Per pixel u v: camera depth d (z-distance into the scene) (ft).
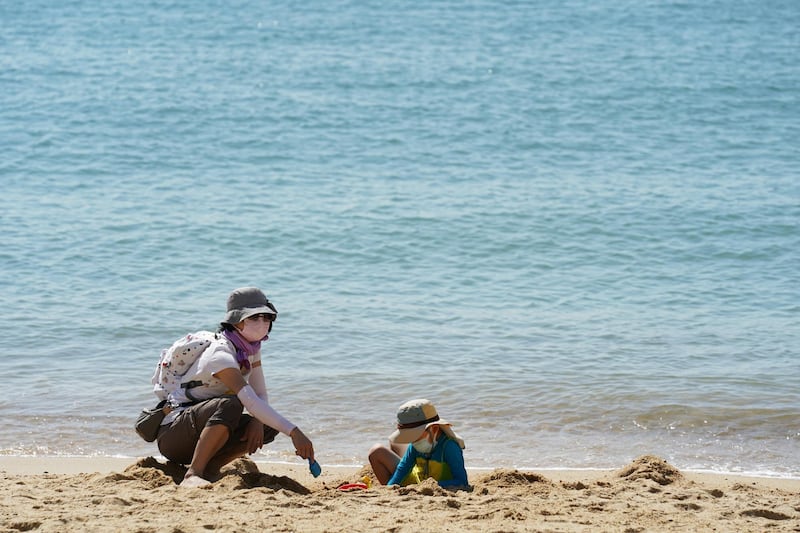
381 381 55.57
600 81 176.86
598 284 80.07
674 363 59.21
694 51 206.08
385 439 47.37
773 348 62.49
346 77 178.50
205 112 152.35
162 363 35.53
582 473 42.63
